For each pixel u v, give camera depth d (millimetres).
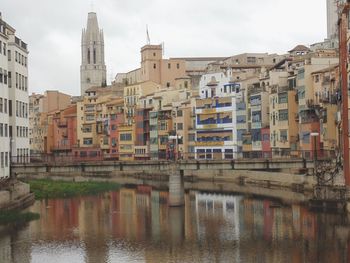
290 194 102625
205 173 145250
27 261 53156
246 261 52062
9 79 100812
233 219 75625
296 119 121625
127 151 179875
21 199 88250
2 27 86812
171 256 54625
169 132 161250
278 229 66562
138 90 182125
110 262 52625
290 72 128375
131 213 83750
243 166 93375
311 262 50750
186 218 77938
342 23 81562
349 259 51250
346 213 76562
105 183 129500
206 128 150000
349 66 76062
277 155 124812
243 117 141875
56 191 110250
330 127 104125
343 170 82375
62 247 59000
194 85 191875
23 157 99250
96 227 71188
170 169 92000
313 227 66750
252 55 187750
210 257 53906
